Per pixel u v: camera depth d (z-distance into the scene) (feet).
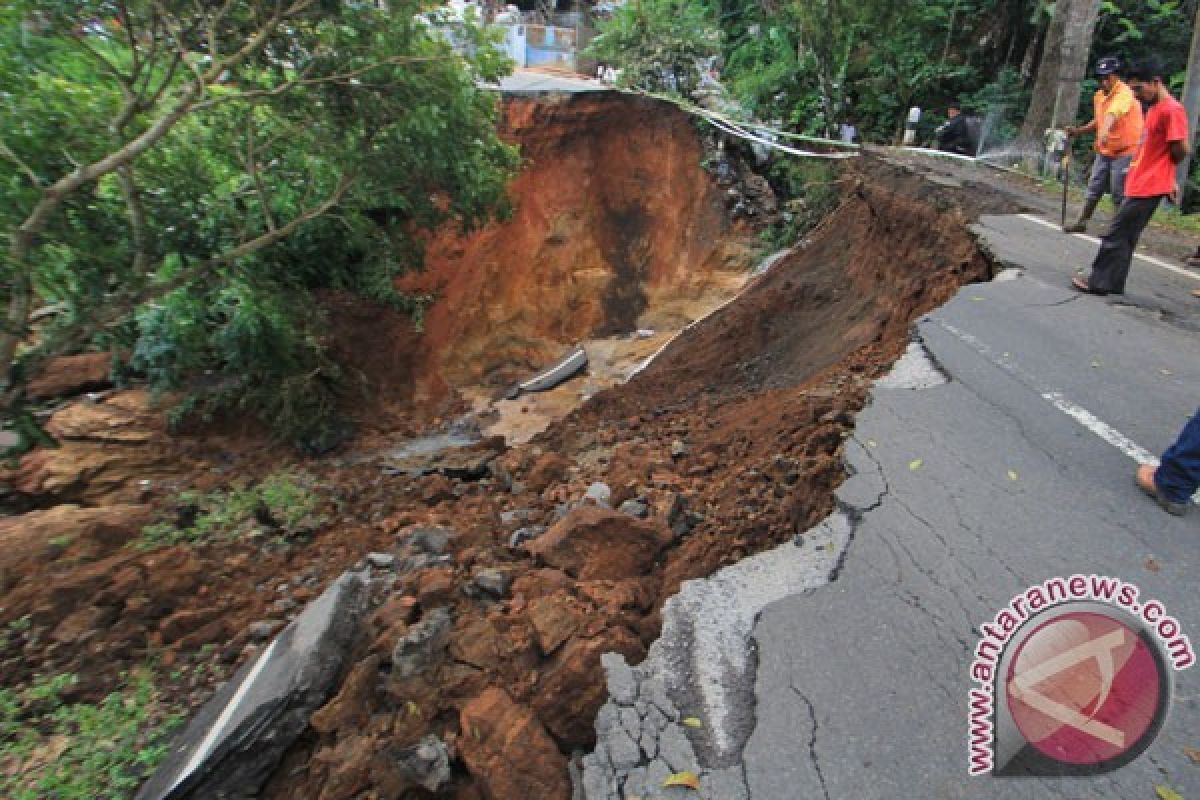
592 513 12.41
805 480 12.48
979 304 19.51
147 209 21.53
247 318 26.18
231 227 24.94
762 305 35.37
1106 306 19.58
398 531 17.90
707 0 65.21
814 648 8.71
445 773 8.13
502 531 15.61
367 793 8.30
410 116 21.67
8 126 16.30
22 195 16.60
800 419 16.33
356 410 34.27
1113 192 25.21
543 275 48.47
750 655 8.82
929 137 49.37
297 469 25.91
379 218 38.47
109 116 18.52
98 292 19.76
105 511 20.62
